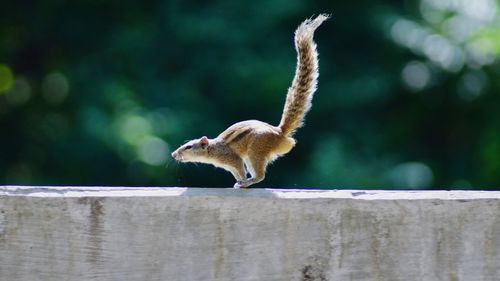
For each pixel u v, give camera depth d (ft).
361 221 31.32
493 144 128.26
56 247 30.40
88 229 30.45
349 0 134.21
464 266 31.53
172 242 30.71
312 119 127.85
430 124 133.80
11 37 137.49
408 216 31.42
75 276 30.40
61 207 30.42
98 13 132.98
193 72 124.77
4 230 30.35
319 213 31.19
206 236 30.81
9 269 30.35
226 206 30.89
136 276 30.53
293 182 122.83
